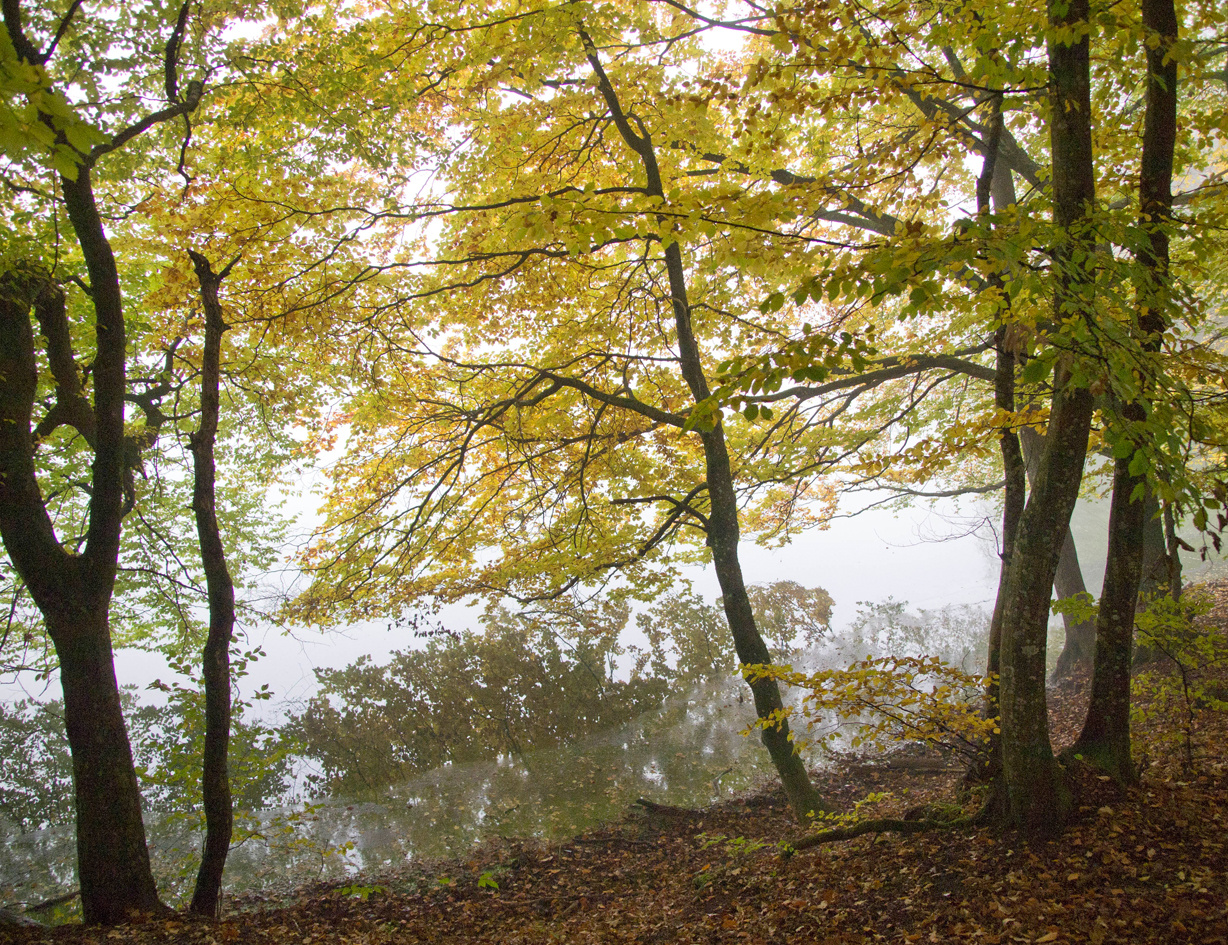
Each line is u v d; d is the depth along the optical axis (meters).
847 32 5.62
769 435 11.67
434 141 8.88
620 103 8.41
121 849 6.16
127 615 13.48
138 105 7.57
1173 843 4.46
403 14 7.38
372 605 11.09
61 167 2.33
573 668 16.09
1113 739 5.25
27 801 13.30
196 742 8.40
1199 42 5.82
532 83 7.27
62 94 2.18
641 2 8.22
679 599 18.56
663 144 8.16
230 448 14.19
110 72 7.30
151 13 7.24
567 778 12.88
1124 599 5.23
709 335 10.90
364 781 14.23
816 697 5.67
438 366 10.57
